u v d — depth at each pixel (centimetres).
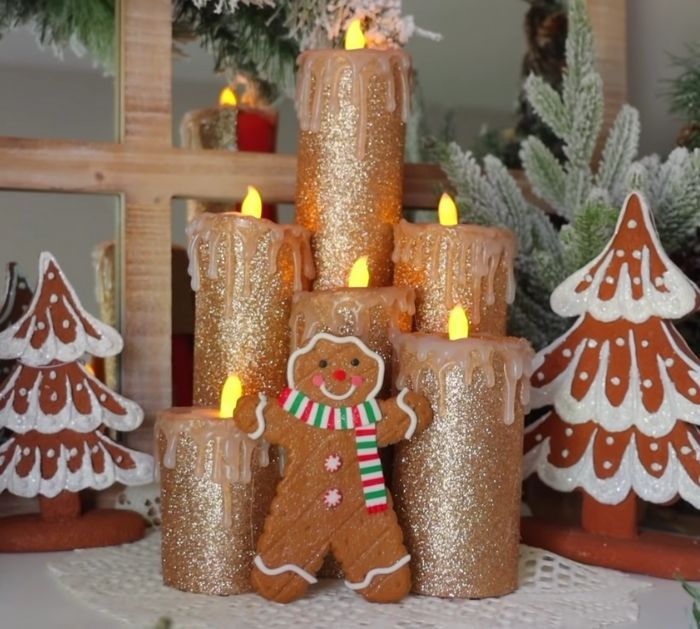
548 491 96
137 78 88
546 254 87
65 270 87
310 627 69
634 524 81
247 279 77
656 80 105
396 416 73
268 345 77
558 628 69
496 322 79
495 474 74
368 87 78
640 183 86
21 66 86
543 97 92
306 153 80
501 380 73
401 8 96
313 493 73
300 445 73
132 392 88
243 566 74
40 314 83
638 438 80
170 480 75
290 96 91
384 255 80
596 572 78
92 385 84
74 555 80
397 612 71
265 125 91
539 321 90
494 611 71
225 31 90
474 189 89
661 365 80
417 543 74
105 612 70
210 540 74
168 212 88
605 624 70
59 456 83
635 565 79
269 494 75
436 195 95
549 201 92
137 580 76
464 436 73
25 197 86
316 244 79
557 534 82
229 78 90
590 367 81
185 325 89
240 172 90
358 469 73
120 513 85
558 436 82
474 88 98
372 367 73
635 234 81
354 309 75
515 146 100
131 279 88
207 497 74
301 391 73
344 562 73
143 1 88
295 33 90
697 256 90
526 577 77
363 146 79
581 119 91
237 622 69
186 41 89
